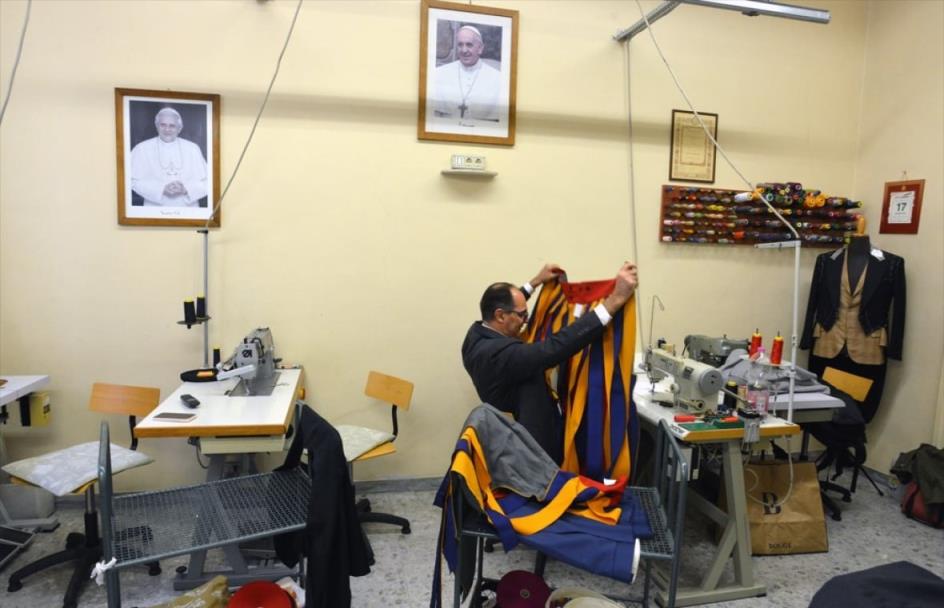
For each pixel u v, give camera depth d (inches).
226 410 84.3
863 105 140.8
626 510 70.6
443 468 124.7
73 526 103.7
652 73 127.8
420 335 121.0
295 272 114.8
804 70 137.3
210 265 111.4
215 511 72.4
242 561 87.7
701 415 88.0
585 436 78.4
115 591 61.9
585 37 123.6
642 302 132.0
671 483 72.0
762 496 104.1
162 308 110.8
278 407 86.1
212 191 110.0
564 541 63.2
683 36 129.2
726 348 107.7
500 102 119.9
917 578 64.9
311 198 114.2
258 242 112.9
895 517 117.6
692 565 99.0
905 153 130.7
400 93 116.0
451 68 117.1
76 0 103.2
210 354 113.0
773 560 101.3
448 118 118.0
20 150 103.7
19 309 106.2
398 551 100.0
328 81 113.0
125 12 104.9
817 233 137.6
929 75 125.3
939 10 123.3
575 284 90.3
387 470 122.5
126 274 109.0
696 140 131.4
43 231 105.7
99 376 109.8
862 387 119.4
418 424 122.5
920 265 127.3
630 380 78.2
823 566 99.7
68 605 81.9
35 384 98.9
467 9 116.5
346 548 68.4
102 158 106.5
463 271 121.6
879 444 136.1
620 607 69.6
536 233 124.5
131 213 107.7
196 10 107.2
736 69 132.9
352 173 115.3
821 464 132.0
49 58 103.3
